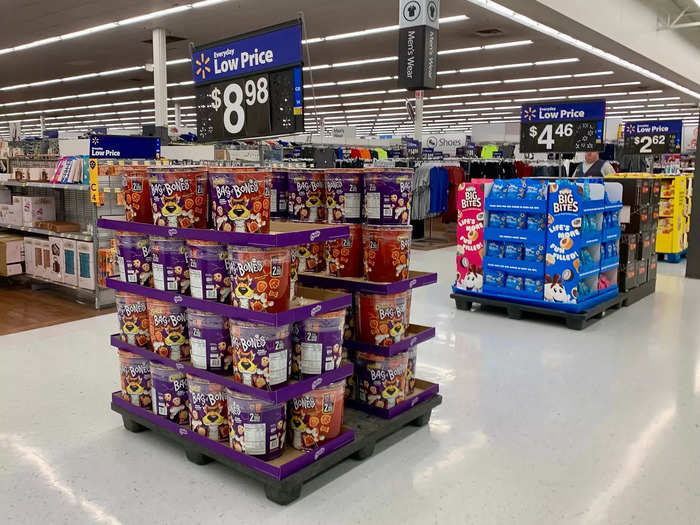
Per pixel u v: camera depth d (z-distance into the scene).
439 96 23.92
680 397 3.51
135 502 2.37
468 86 21.16
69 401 3.42
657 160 14.37
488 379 3.82
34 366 4.01
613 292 5.73
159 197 2.56
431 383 3.25
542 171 12.88
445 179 10.80
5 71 17.95
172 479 2.56
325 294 2.61
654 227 6.61
